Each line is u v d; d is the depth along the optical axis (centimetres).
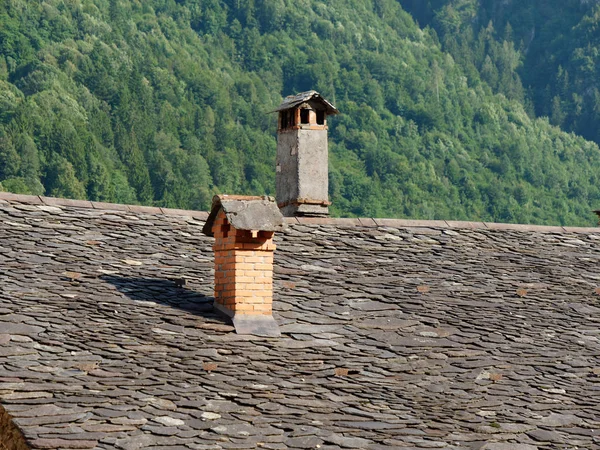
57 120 18700
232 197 2659
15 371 2162
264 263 2631
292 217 3338
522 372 2656
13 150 17400
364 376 2486
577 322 3019
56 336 2336
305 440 2161
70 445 1970
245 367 2406
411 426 2302
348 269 3047
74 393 2138
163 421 2117
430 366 2589
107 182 18375
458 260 3256
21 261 2662
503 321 2922
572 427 2441
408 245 3294
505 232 3550
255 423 2186
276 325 2609
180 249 2980
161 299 2641
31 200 3012
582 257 3491
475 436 2314
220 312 2630
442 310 2908
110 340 2377
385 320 2781
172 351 2400
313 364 2488
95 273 2695
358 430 2242
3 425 2144
